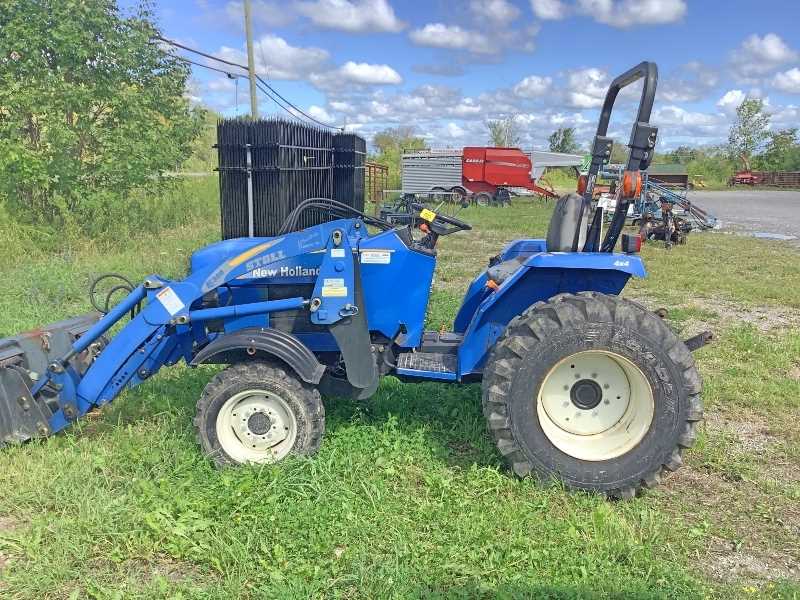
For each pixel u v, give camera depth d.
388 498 3.63
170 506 3.43
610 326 3.67
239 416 3.96
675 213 16.08
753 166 72.56
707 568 3.17
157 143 12.60
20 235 10.75
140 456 4.05
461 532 3.31
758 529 3.50
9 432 4.14
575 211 4.18
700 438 4.55
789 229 20.45
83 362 4.73
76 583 3.01
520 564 3.10
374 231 5.55
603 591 2.91
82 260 10.39
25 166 10.84
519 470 3.79
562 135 60.00
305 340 4.35
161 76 13.29
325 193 10.09
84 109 11.63
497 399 3.75
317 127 9.86
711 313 8.26
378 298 4.29
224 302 4.41
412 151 35.03
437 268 11.59
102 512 3.41
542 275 4.09
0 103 10.96
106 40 11.82
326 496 3.59
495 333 4.13
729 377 5.84
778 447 4.52
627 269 3.85
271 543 3.23
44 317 6.99
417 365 4.24
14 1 10.96
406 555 3.13
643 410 3.75
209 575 3.07
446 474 3.86
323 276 4.00
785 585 2.96
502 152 31.39
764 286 10.01
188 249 11.52
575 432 3.90
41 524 3.33
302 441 3.92
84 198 11.66
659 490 3.90
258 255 4.17
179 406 4.80
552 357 3.70
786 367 6.16
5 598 2.88
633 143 3.91
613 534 3.30
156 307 4.14
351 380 4.10
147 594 2.89
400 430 4.44
